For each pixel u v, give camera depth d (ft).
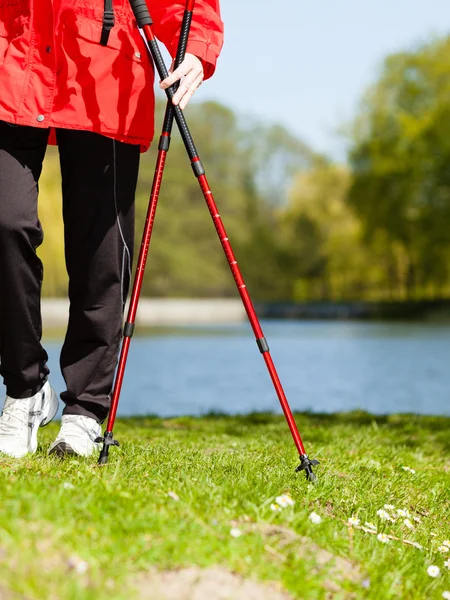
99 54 11.30
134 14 11.38
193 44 11.71
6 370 11.78
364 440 20.44
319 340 100.48
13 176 11.07
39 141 11.28
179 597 7.38
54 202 118.52
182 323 176.35
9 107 10.94
